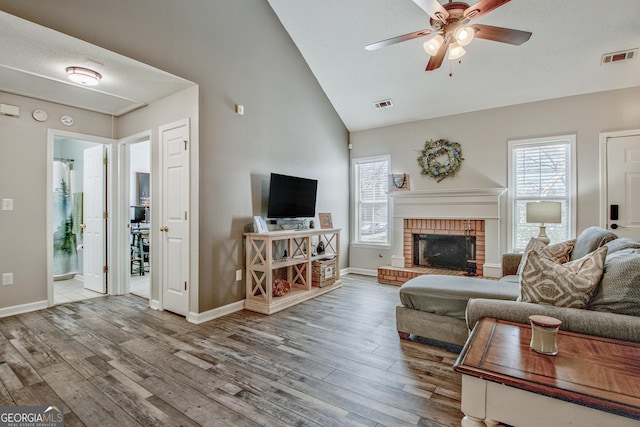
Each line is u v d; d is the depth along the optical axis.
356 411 1.78
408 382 2.09
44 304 3.63
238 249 3.68
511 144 4.52
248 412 1.77
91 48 2.47
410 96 4.82
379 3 3.67
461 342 2.51
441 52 2.91
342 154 5.79
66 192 5.30
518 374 1.16
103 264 4.27
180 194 3.39
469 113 4.82
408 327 2.75
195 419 1.71
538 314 1.65
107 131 4.16
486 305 1.80
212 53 3.43
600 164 3.97
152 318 3.32
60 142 5.58
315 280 4.41
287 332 2.96
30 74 2.91
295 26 4.35
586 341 1.43
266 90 4.12
